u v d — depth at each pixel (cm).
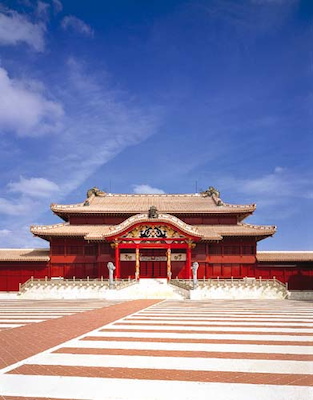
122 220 7638
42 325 2300
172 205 8038
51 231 7050
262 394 1011
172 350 1516
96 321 2467
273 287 5750
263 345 1612
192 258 7025
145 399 983
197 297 5500
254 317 2692
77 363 1322
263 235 7062
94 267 7144
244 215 7919
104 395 1010
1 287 6981
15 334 1947
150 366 1280
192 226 6869
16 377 1164
